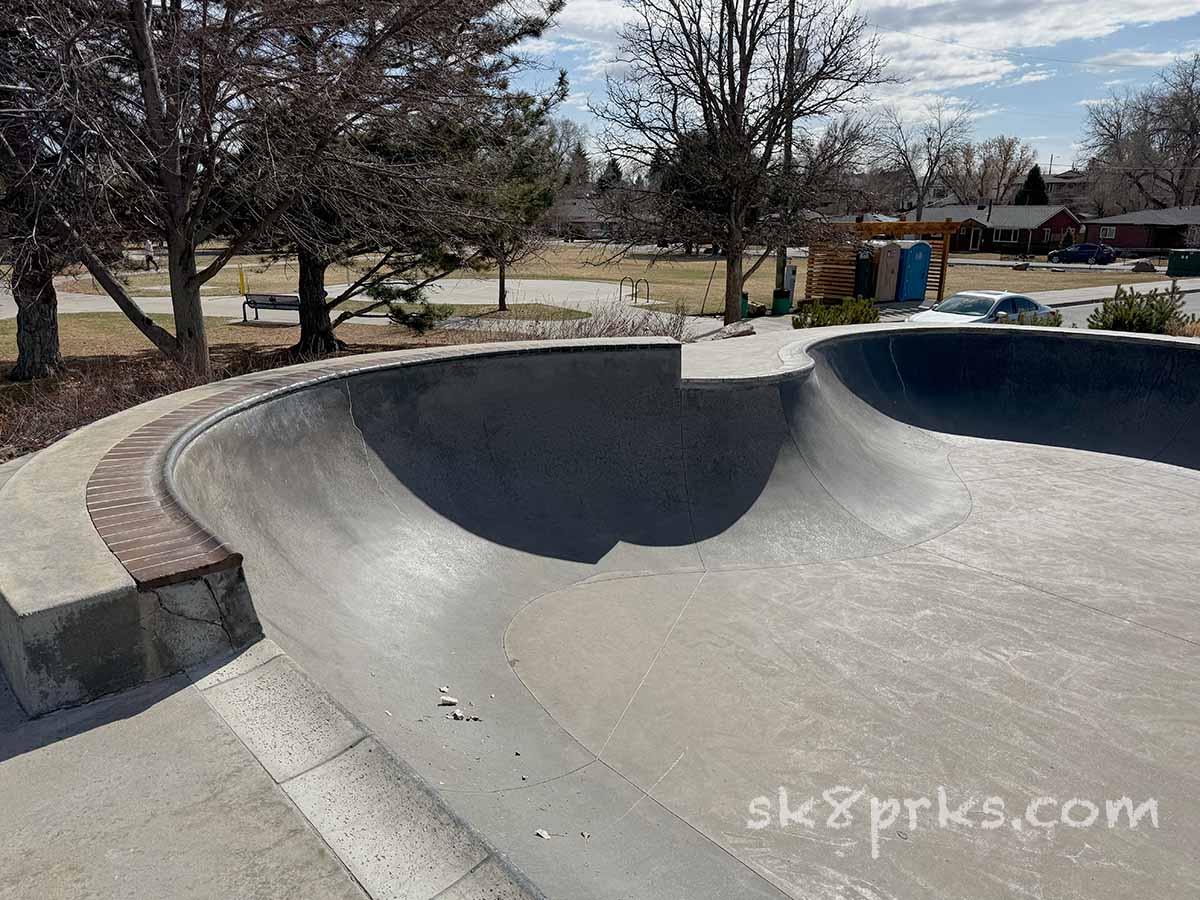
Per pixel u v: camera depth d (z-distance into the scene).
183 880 1.82
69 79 7.98
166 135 9.13
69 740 2.30
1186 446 9.88
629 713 4.46
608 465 7.22
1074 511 8.12
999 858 3.52
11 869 1.85
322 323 15.85
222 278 37.62
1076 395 10.98
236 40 9.21
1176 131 77.56
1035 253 67.50
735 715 4.51
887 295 28.45
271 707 2.47
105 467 3.75
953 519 7.89
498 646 4.99
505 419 6.98
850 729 4.43
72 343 17.38
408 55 10.17
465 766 3.52
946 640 5.47
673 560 6.54
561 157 18.14
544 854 3.12
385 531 5.62
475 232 13.45
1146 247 67.00
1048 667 5.16
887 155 50.81
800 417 8.33
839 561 6.75
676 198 22.09
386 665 4.13
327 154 10.20
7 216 9.23
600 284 35.94
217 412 4.76
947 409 11.34
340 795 2.10
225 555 2.76
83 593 2.47
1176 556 7.02
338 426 5.89
